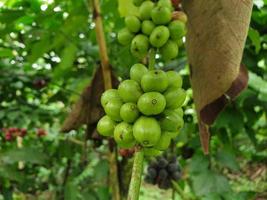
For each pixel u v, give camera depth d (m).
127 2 0.21
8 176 0.39
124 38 0.17
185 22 0.17
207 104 0.16
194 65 0.17
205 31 0.17
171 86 0.16
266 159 0.49
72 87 0.43
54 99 0.49
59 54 0.38
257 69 0.36
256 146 0.41
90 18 0.38
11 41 0.45
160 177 0.38
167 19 0.16
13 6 0.34
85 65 0.47
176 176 0.38
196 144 0.38
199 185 0.36
